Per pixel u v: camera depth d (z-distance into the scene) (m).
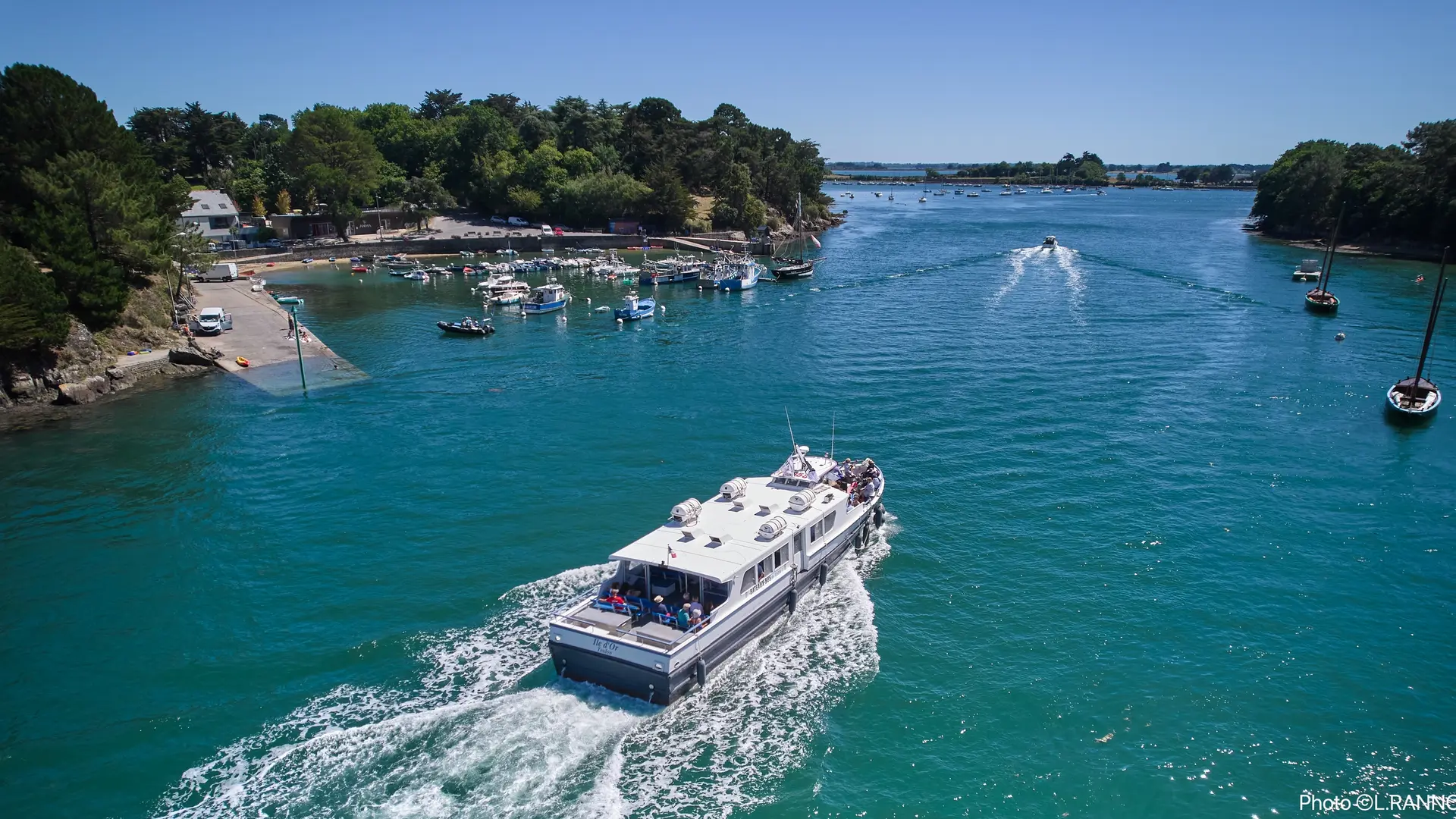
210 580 44.25
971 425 68.00
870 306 127.00
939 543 47.88
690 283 157.62
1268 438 64.38
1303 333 101.12
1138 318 111.56
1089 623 39.91
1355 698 34.53
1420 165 186.00
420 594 42.59
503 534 49.28
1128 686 35.31
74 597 42.72
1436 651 37.72
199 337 101.44
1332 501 52.91
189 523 51.09
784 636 39.06
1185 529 49.28
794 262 172.38
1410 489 54.66
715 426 68.94
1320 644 38.16
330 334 109.94
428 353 99.06
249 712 33.84
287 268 171.62
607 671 34.06
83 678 36.22
